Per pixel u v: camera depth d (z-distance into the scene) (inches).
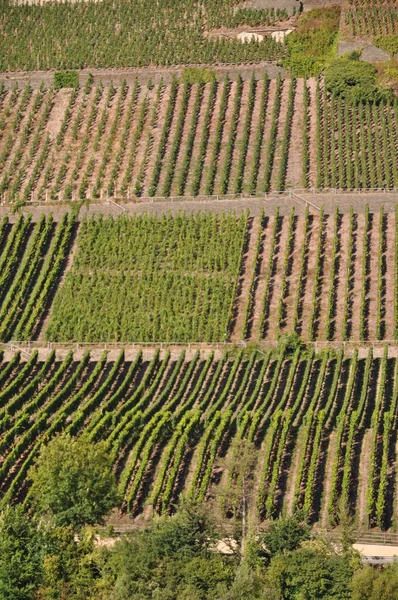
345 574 6112.2
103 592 6067.9
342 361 7849.4
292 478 7012.8
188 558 6156.5
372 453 7066.9
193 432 7224.4
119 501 6688.0
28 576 6131.9
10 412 7396.7
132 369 7741.1
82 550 6220.5
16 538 6245.1
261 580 6028.5
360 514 6811.0
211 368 7824.8
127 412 7337.6
